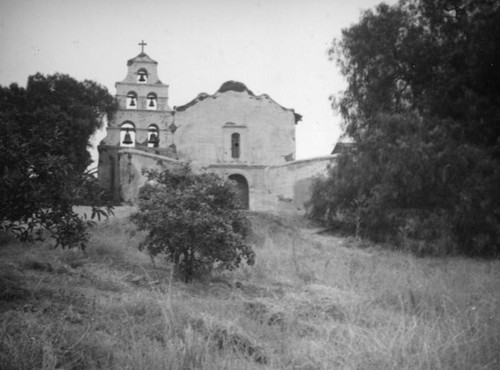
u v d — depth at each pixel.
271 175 35.97
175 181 11.02
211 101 37.91
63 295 7.02
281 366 5.34
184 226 9.98
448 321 6.81
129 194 29.89
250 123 38.22
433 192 19.53
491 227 17.97
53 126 8.19
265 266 11.88
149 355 4.91
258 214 23.42
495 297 8.27
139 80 38.75
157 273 10.17
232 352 5.39
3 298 6.54
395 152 19.91
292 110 39.06
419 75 22.45
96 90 35.00
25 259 9.59
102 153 34.97
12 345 4.81
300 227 23.44
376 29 22.81
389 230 20.17
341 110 24.36
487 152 19.33
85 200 7.82
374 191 20.50
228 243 10.12
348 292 8.88
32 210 7.03
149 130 37.88
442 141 19.39
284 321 6.85
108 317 6.21
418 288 8.84
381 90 23.08
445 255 17.17
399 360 5.35
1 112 7.59
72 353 4.92
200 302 7.56
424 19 22.19
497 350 5.64
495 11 19.44
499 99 19.97
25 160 6.96
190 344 5.25
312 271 11.22
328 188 23.80
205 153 37.12
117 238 13.68
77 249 11.23
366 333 6.32
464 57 20.41
